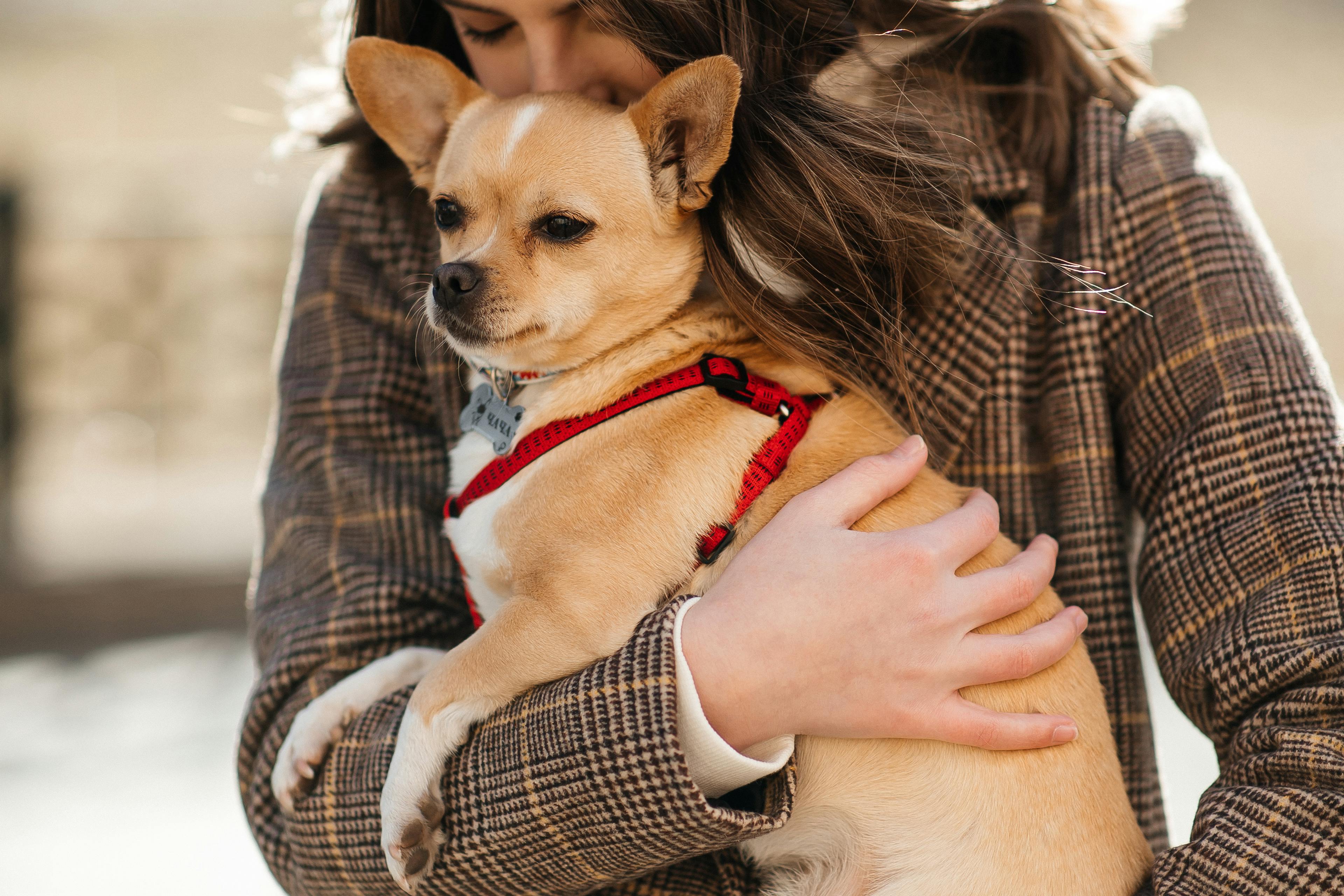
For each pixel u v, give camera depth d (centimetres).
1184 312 185
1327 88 1053
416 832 163
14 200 938
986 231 199
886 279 192
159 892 406
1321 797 146
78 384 956
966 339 197
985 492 188
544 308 205
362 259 232
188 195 988
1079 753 179
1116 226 193
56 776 519
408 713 176
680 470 191
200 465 981
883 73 202
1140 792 194
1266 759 155
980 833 176
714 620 163
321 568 206
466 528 200
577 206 207
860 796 182
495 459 203
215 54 1198
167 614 786
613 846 155
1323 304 972
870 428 200
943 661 166
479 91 223
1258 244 191
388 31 233
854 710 164
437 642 207
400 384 222
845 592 165
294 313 234
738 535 189
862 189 183
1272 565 167
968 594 169
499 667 178
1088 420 191
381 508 210
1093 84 212
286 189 998
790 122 186
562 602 182
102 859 433
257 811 192
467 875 162
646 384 200
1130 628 192
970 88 211
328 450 217
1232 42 1067
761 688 160
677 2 191
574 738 156
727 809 155
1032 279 197
